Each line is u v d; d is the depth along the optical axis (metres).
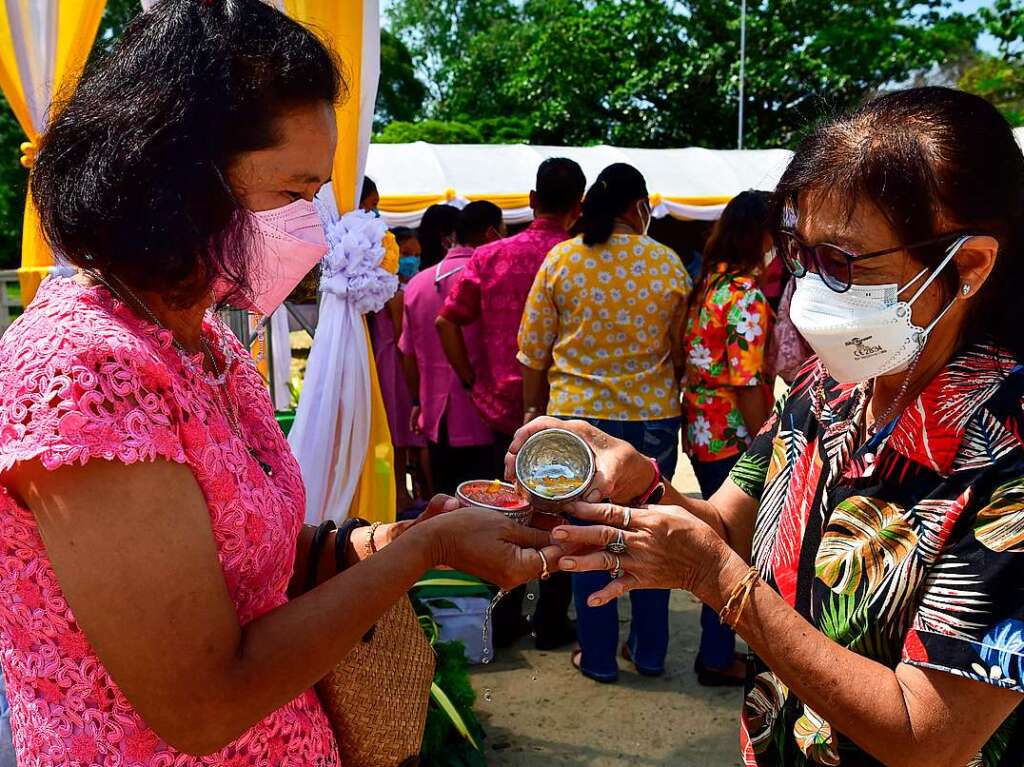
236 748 1.23
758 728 1.49
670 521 1.35
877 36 19.64
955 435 1.21
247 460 1.22
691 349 3.42
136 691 1.05
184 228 1.05
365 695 1.54
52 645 1.12
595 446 1.76
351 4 3.15
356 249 3.28
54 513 1.00
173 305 1.13
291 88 1.12
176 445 1.06
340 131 3.29
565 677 3.79
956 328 1.28
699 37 21.44
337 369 3.30
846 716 1.19
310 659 1.17
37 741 1.16
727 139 21.66
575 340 3.48
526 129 23.77
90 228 1.04
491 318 4.04
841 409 1.46
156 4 1.14
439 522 1.37
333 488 3.33
